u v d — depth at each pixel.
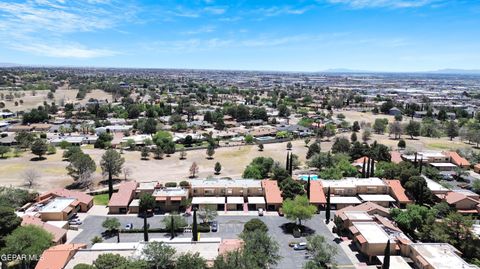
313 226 101.94
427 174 139.75
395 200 117.25
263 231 84.00
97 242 88.44
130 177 146.12
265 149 196.50
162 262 71.38
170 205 113.00
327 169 142.88
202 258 71.56
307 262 77.69
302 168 159.75
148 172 153.25
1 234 77.31
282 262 81.56
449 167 154.38
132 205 111.12
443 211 104.88
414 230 95.62
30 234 76.62
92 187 134.00
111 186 118.06
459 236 87.44
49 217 99.69
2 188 111.56
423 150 187.25
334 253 79.31
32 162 162.50
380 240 83.56
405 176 121.12
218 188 120.31
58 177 143.25
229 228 100.19
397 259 80.75
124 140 199.38
